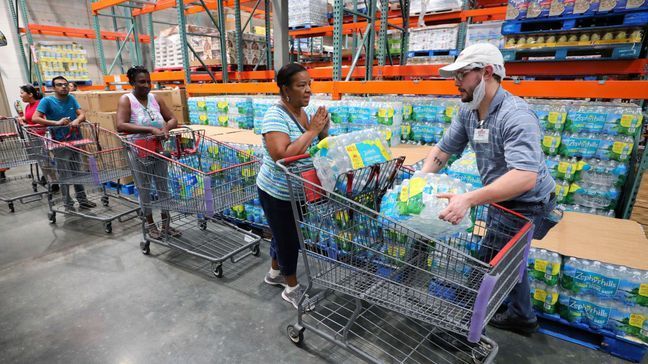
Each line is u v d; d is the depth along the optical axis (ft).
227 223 11.48
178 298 8.47
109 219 11.86
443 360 6.49
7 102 27.63
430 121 10.56
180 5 16.97
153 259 10.28
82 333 7.30
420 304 4.96
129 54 35.19
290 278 7.84
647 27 10.86
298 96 6.28
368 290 5.54
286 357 6.65
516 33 11.84
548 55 11.98
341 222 5.56
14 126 15.76
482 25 16.05
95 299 8.43
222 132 13.37
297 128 6.56
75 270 9.71
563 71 11.87
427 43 18.81
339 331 7.19
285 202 6.78
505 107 5.14
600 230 7.54
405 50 19.33
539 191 5.62
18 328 7.46
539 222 5.97
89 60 32.53
